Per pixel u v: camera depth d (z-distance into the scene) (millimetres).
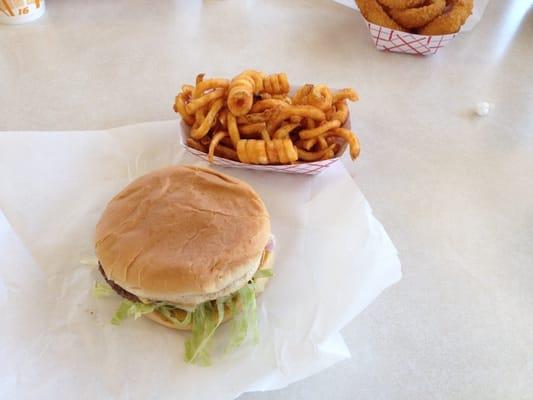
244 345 272
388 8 483
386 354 277
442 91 465
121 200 298
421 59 504
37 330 274
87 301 290
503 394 263
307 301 289
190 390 256
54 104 420
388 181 373
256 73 358
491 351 280
